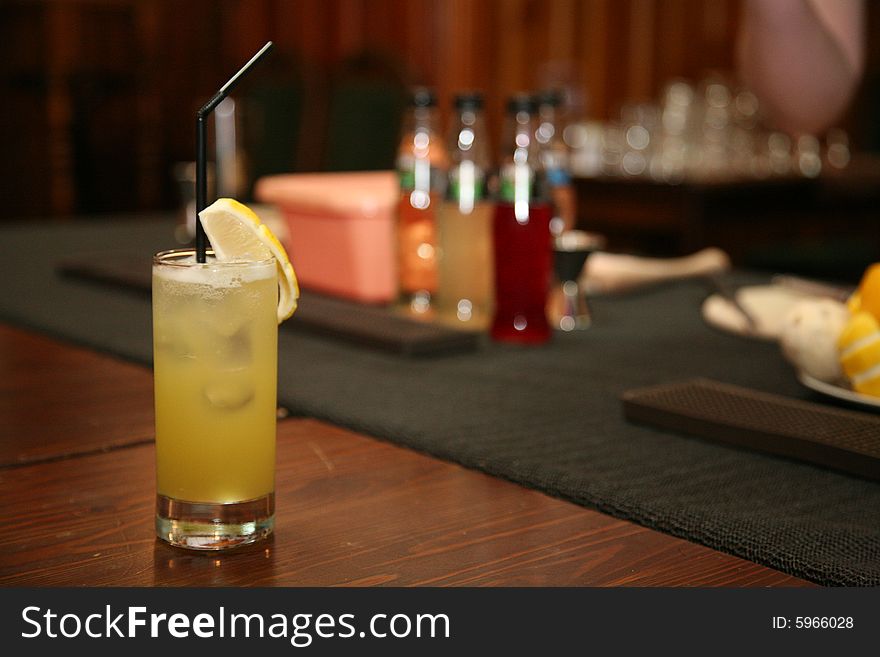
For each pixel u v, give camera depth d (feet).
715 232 11.36
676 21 17.08
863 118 15.19
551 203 4.59
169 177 19.36
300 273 5.60
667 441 3.22
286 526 2.49
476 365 4.21
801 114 5.42
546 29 17.28
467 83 16.92
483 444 3.14
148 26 18.66
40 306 5.20
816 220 12.77
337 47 18.04
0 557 2.28
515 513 2.60
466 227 4.81
